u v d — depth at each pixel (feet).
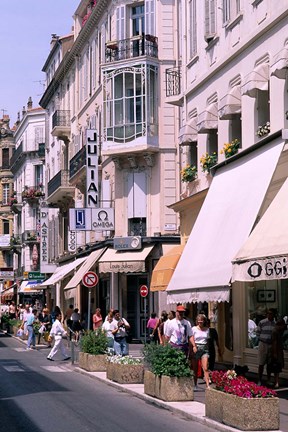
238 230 61.87
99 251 147.84
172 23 140.77
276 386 64.95
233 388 46.06
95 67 164.96
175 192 138.31
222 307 94.53
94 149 153.69
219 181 75.41
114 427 47.47
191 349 64.69
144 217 141.49
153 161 139.85
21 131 306.35
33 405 58.08
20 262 309.22
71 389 69.97
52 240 216.74
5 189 354.54
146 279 143.54
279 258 51.47
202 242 70.33
